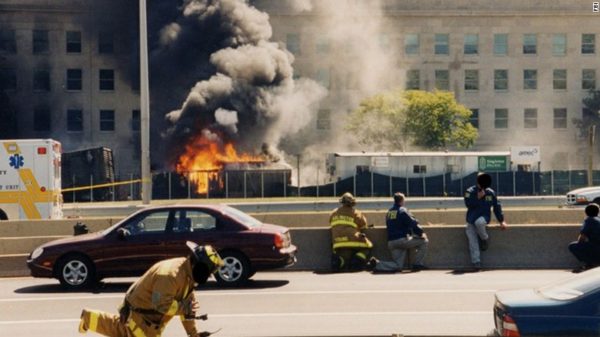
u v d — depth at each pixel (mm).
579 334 8961
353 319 13922
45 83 98750
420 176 66438
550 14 101562
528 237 21188
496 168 68125
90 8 98250
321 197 62312
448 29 101188
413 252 20812
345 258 20656
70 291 17953
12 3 97688
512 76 101500
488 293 16703
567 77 101812
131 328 8586
